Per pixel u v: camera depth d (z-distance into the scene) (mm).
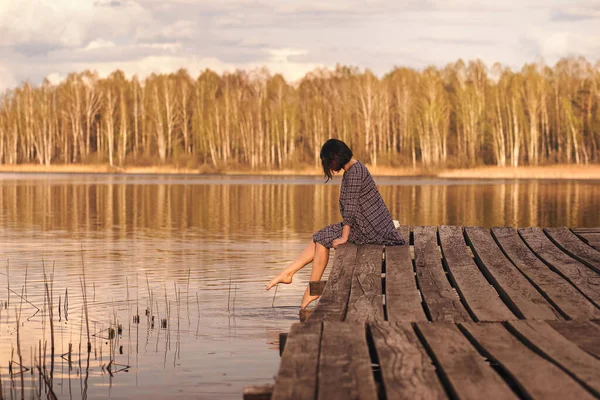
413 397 3770
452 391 3922
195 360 7387
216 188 45750
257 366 7184
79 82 92312
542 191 42312
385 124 87500
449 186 49250
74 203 31766
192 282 11836
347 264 7551
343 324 5254
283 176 75062
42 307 9930
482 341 4867
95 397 6328
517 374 4129
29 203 31656
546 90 86688
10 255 15242
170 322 8984
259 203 32000
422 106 82750
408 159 84375
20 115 94500
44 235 19344
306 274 12688
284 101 88062
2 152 94875
